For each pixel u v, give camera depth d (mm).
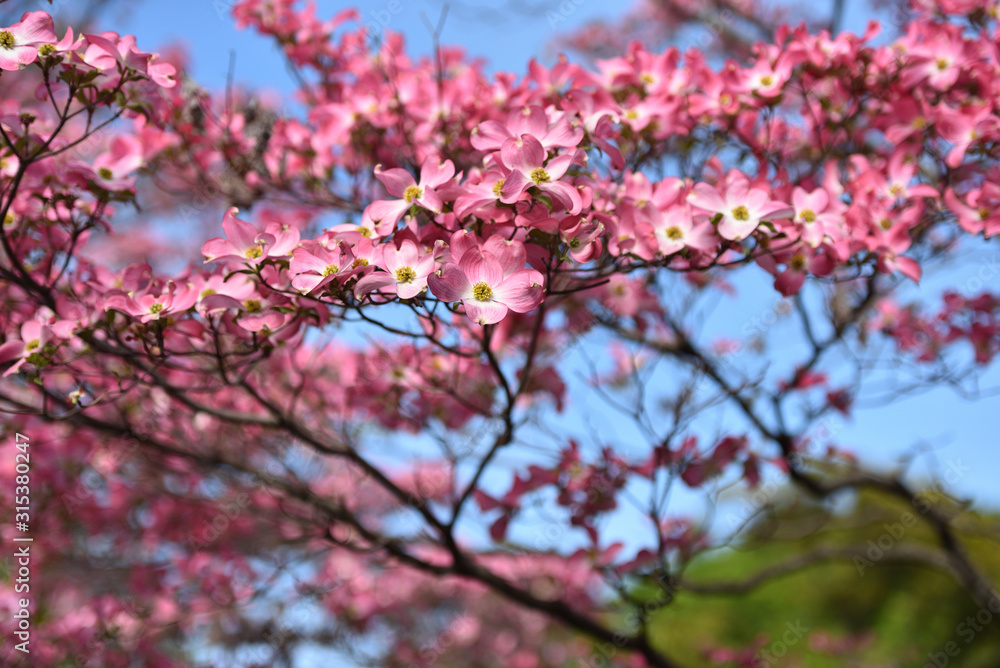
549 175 1747
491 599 7105
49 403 3057
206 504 4066
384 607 5566
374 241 1821
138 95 2320
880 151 3164
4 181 2271
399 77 3127
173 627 4211
